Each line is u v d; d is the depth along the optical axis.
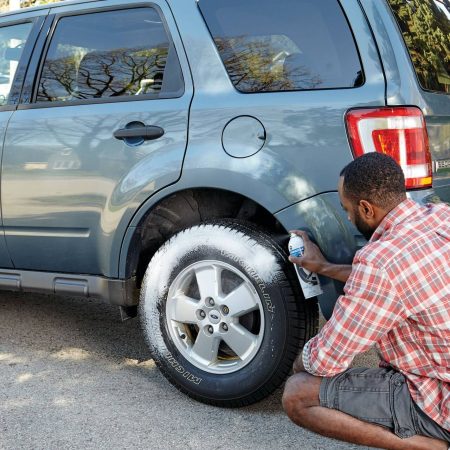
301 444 2.58
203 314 2.83
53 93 3.30
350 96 2.55
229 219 2.82
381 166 2.09
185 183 2.80
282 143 2.62
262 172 2.63
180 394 3.04
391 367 2.20
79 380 3.21
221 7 2.89
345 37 2.61
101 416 2.82
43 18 3.44
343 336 2.05
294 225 2.59
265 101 2.69
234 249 2.70
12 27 3.54
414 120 2.49
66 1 3.38
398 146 2.47
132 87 3.07
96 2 3.26
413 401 2.10
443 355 2.01
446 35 3.04
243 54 2.80
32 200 3.25
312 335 2.74
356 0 2.60
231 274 2.79
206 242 2.76
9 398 3.00
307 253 2.50
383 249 1.99
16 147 3.28
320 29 2.66
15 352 3.61
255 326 2.77
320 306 2.57
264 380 2.70
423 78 2.64
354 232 2.54
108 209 3.00
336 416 2.21
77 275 3.20
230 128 2.73
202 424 2.74
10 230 3.37
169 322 2.91
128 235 2.96
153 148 2.90
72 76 3.26
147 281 2.94
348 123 2.52
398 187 2.10
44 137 3.21
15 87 3.42
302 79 2.66
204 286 2.80
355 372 2.22
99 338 3.85
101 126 3.04
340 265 2.47
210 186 2.74
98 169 3.04
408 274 1.96
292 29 2.72
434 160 2.59
